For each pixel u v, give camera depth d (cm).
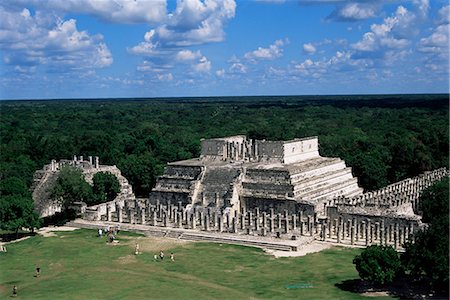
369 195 14388
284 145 14938
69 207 15062
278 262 10606
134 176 18538
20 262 11031
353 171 17988
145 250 11806
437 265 8356
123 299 8662
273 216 12850
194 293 8881
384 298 8394
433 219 9894
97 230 13750
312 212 13012
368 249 8931
